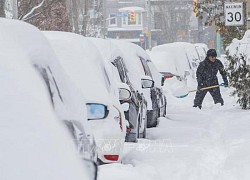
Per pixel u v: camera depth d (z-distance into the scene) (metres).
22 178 5.04
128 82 20.17
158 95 26.52
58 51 14.56
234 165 16.33
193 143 20.25
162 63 41.31
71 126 8.73
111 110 14.39
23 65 6.23
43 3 51.62
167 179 14.98
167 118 28.25
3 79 5.65
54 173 5.26
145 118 21.59
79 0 76.56
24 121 5.43
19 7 50.91
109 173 12.72
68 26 54.56
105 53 18.94
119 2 162.38
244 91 31.00
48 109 5.92
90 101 14.02
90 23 87.81
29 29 8.38
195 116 28.55
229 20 35.56
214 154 18.47
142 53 26.89
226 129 23.34
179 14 142.38
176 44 50.59
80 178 5.69
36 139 5.39
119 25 160.50
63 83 9.22
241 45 30.86
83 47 15.58
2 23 7.88
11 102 5.49
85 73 14.41
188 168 16.11
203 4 42.00
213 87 34.53
